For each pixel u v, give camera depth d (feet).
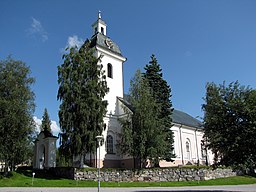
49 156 118.42
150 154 102.63
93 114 101.30
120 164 125.59
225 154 61.82
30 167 126.31
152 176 103.09
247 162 58.85
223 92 65.36
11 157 100.73
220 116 62.85
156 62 132.16
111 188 81.00
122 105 129.49
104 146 122.21
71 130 100.27
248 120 59.52
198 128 171.22
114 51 143.13
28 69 112.78
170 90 129.08
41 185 83.35
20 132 101.60
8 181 90.02
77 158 118.62
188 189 77.56
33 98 111.65
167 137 117.60
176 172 103.71
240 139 58.85
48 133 125.59
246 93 63.67
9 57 111.55
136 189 78.07
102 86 110.11
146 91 115.03
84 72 109.29
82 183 90.12
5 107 99.50
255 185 91.66
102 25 148.36
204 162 170.09
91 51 116.37
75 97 103.19
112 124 129.59
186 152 159.63
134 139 105.50
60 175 103.65
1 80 105.70
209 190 74.08
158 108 113.60
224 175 111.55
